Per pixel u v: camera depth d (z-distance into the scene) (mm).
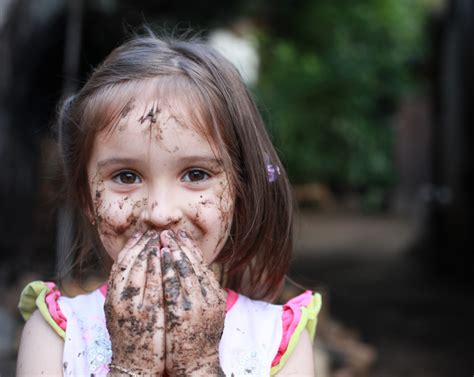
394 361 5297
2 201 5824
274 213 1595
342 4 10609
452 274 8641
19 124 6031
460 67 8078
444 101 8969
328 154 15508
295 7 9125
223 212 1396
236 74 1532
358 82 13531
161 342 1276
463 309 7082
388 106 15117
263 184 1529
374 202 16766
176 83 1387
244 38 9500
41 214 5891
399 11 12117
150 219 1341
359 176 15773
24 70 5977
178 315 1275
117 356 1284
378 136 15609
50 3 5816
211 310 1302
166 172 1353
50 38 5988
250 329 1502
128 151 1348
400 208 16703
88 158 1425
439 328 6336
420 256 10102
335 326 5871
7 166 5875
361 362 4977
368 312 6926
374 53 12680
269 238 1593
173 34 1965
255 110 1549
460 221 8344
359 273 9211
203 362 1285
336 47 11922
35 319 1489
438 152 9336
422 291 7996
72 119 1506
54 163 1892
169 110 1354
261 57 13008
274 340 1479
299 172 16094
